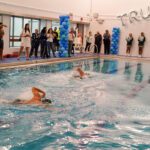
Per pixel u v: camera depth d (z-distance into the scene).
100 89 8.95
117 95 8.26
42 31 15.16
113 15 22.34
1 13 14.62
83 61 16.77
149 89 9.26
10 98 7.23
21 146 4.55
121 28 22.14
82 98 7.71
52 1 18.80
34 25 17.72
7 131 5.14
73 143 4.77
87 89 8.82
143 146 4.75
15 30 16.11
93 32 23.17
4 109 6.37
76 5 21.62
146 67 15.15
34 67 12.70
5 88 8.31
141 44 21.00
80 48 20.98
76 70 12.23
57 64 14.33
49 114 6.18
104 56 20.55
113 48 22.09
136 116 6.32
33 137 4.93
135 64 16.50
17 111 6.27
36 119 5.83
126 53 21.92
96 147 4.64
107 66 14.89
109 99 7.74
